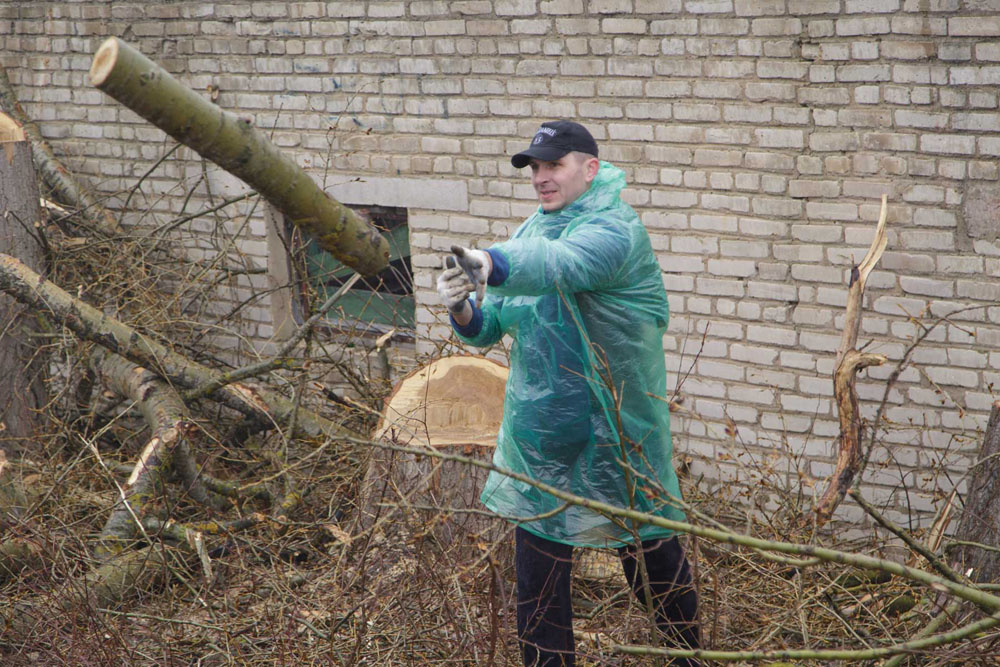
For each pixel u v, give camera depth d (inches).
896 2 205.5
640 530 153.7
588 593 205.5
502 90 257.4
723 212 234.8
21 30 328.8
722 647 171.3
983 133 202.5
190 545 215.6
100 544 213.5
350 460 245.4
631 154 243.4
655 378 157.0
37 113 333.1
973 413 214.5
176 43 302.2
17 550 204.2
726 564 204.2
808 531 207.0
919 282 215.2
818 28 215.0
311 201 108.0
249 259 304.5
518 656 169.8
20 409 262.8
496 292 135.9
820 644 171.8
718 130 231.6
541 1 246.5
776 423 237.3
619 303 150.2
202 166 307.0
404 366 285.1
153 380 251.1
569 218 153.2
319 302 302.8
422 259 279.4
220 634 189.6
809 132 221.0
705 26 227.9
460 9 257.9
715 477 245.1
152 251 303.6
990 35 197.8
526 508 156.2
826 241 223.6
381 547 188.2
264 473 261.0
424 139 271.6
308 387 269.4
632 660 165.3
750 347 237.8
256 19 287.7
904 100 209.2
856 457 149.1
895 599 184.7
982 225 206.4
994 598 115.4
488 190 265.1
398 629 176.9
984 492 177.8
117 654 174.2
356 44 275.0
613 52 240.5
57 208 298.4
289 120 290.0
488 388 229.3
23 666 177.0
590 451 154.8
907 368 220.1
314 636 183.3
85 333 243.3
